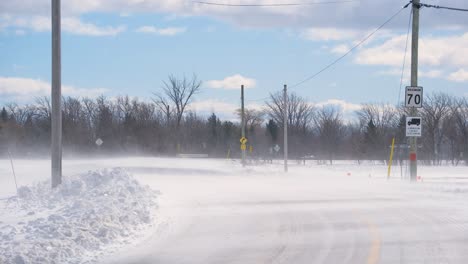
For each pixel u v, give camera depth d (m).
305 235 11.93
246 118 104.75
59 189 16.47
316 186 24.86
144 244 10.95
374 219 14.23
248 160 67.94
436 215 14.96
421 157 73.12
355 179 30.27
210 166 44.12
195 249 10.48
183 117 93.31
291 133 99.12
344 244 10.88
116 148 82.06
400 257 9.62
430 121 79.12
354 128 104.44
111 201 14.13
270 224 13.48
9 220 12.52
